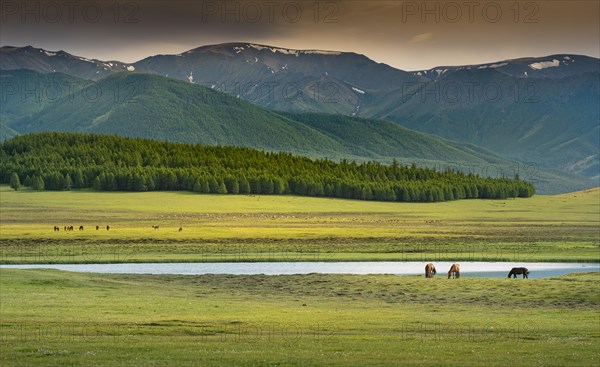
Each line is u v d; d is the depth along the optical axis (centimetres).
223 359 11431
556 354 12162
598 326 16450
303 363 11162
